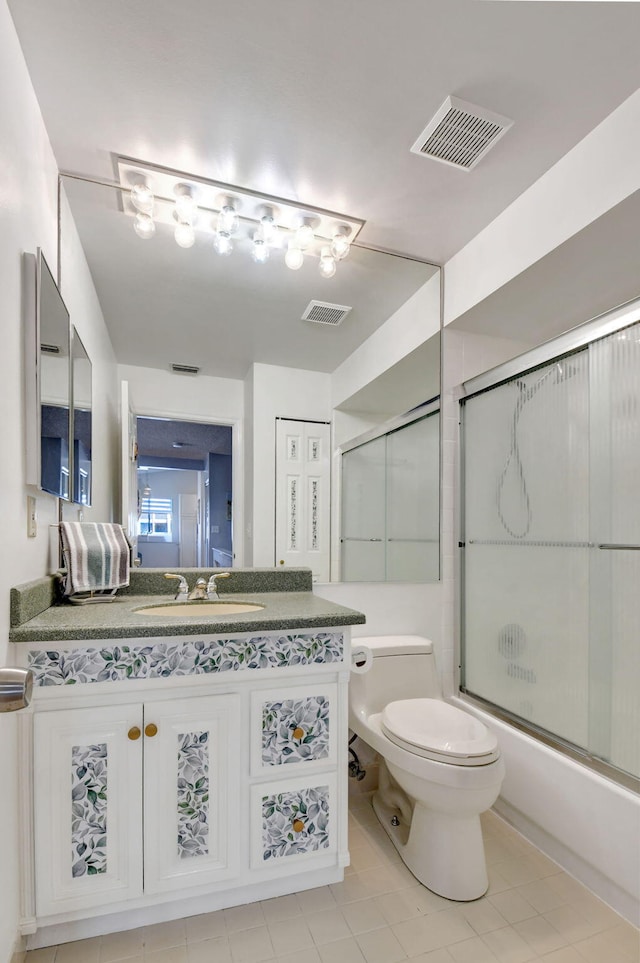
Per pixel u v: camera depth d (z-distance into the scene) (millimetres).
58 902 1221
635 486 1473
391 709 1699
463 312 2113
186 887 1318
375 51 1249
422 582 2217
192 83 1332
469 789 1375
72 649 1255
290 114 1433
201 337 2010
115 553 1717
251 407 2068
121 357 1934
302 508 2111
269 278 2043
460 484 2279
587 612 1622
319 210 1890
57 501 1650
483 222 1947
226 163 1649
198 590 1816
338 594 2111
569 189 1579
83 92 1359
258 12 1158
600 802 1447
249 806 1388
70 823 1235
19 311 1216
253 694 1400
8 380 1135
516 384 1976
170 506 1971
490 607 2074
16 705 759
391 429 2209
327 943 1282
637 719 1435
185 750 1329
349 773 2012
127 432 1935
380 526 2191
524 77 1319
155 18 1169
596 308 2070
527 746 1744
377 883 1504
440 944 1284
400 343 2211
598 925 1351
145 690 1308
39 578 1421
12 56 1161
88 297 1853
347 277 2133
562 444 1745
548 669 1768
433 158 1604
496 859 1630
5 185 1110
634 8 1139
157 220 1867
